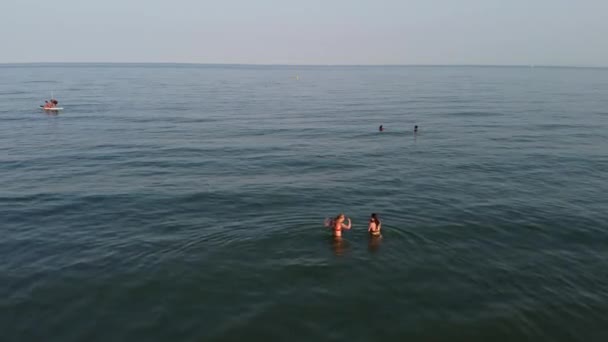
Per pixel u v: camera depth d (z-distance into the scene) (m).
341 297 15.49
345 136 53.16
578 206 26.27
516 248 20.00
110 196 28.28
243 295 15.66
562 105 90.06
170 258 18.69
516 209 25.56
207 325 13.95
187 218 23.98
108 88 140.62
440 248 19.73
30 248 20.09
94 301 15.45
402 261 18.30
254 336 13.37
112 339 13.30
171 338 13.32
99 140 49.66
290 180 32.66
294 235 20.94
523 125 61.19
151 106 88.06
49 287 16.47
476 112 77.56
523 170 35.56
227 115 74.12
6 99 97.88
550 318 14.41
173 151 43.62
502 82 193.38
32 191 29.47
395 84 176.75
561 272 17.69
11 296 15.81
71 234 21.78
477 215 24.42
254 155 41.97
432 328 13.79
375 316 14.40
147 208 25.78
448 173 34.69
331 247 19.58
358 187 30.55
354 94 124.69
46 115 71.38
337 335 13.42
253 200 27.39
